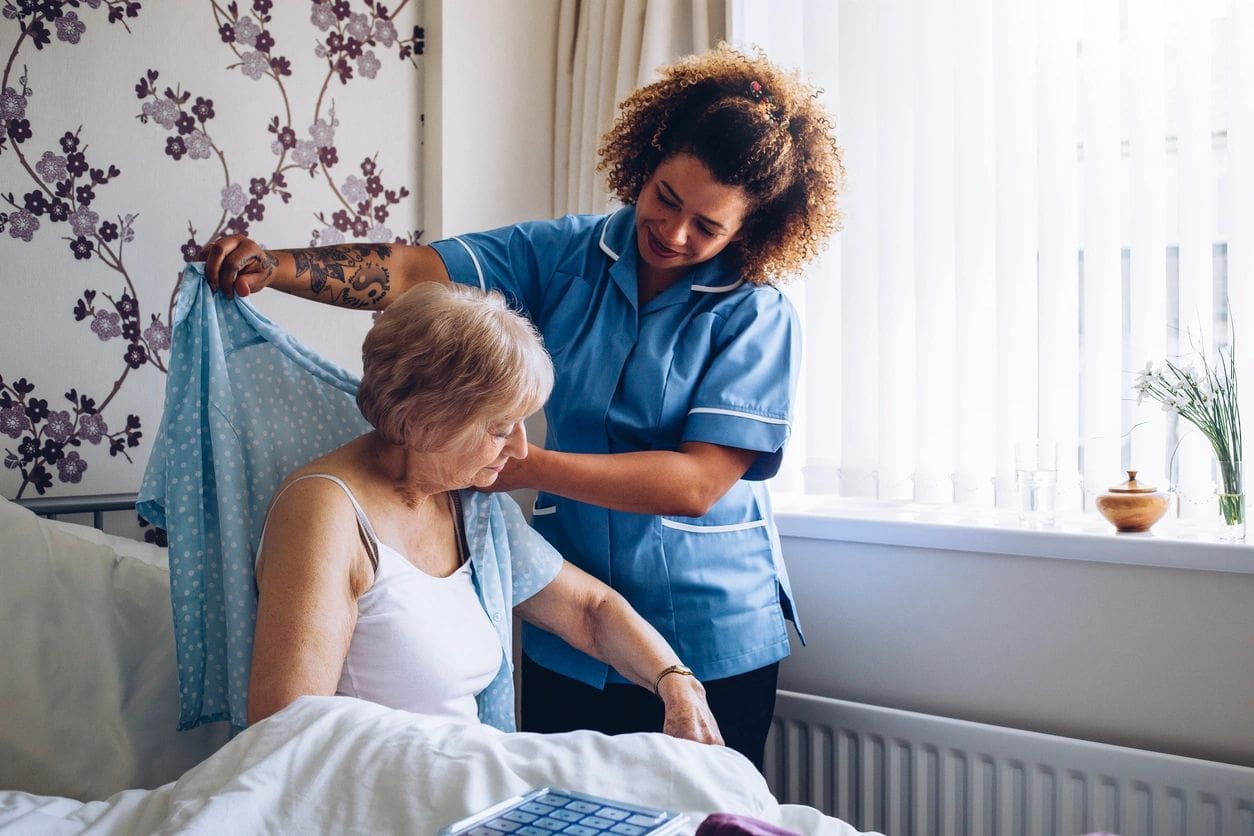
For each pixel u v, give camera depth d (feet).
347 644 3.93
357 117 7.27
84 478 6.16
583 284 5.55
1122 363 6.16
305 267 4.80
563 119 8.05
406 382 3.97
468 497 4.66
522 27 7.96
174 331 4.37
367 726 3.18
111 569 4.85
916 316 6.58
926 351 6.56
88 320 6.15
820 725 6.49
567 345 5.44
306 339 7.07
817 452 7.04
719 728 5.50
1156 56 5.95
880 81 6.69
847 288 6.82
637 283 5.46
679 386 5.23
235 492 4.32
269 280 4.66
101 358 6.21
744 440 5.02
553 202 8.18
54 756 4.17
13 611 4.40
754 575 5.57
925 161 6.53
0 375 5.85
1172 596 5.59
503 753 3.12
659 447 5.29
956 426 6.49
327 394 4.74
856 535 6.43
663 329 5.34
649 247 5.21
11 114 5.85
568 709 5.58
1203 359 5.73
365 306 5.11
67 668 4.38
